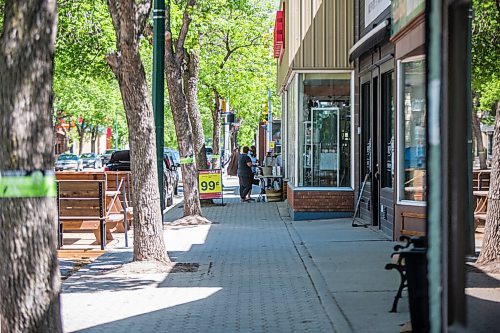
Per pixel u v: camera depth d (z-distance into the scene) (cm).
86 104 5475
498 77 1454
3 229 553
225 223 2084
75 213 1498
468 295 832
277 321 887
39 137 557
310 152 2047
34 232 554
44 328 557
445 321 452
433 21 446
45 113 561
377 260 1321
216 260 1370
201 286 1115
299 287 1098
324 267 1261
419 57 1394
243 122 6022
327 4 2003
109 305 986
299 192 2039
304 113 2042
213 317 912
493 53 1430
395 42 1458
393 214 1532
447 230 454
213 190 2677
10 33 552
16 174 551
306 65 2008
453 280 473
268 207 2644
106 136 9519
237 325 869
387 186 1708
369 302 976
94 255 1438
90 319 905
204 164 2686
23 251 552
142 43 2267
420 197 1397
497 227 1028
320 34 2005
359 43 1758
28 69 552
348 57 1995
